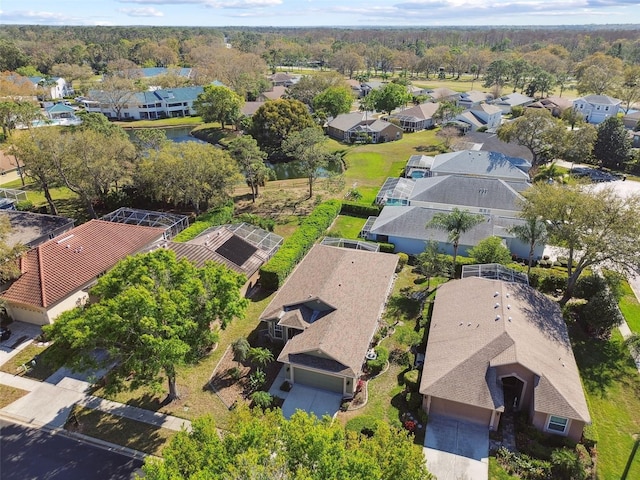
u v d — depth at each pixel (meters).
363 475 16.78
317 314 34.88
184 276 28.28
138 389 31.33
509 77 175.25
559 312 36.00
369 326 33.75
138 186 59.41
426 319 37.97
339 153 91.88
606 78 139.38
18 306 37.50
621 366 34.00
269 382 32.22
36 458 26.17
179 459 17.64
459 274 45.88
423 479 19.38
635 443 27.75
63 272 38.97
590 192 39.69
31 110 81.75
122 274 28.25
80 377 32.44
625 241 35.84
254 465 16.25
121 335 26.02
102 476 25.05
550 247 52.38
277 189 71.19
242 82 140.75
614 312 36.06
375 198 63.41
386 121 106.38
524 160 73.69
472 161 70.44
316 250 44.03
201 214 56.53
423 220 51.19
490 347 29.34
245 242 47.25
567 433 27.38
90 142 53.31
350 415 29.33
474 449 26.97
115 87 127.19
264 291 43.41
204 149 56.38
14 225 48.84
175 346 24.58
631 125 108.19
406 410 29.66
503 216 54.06
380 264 41.94
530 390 28.62
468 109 119.81
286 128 86.00
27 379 32.22
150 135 67.94
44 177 56.16
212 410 29.66
